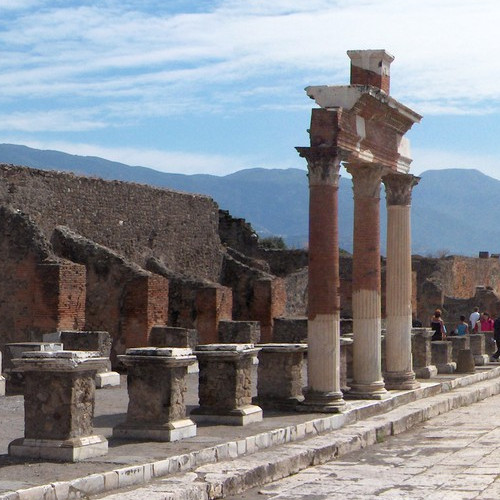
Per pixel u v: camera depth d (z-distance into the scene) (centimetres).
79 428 1809
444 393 3559
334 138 2622
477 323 5891
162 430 2031
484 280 8575
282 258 6644
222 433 2177
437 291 7062
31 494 1516
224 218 6719
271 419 2455
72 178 4606
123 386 3362
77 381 1795
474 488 1881
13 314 4038
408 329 3297
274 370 2672
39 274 3975
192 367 3878
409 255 3300
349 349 3366
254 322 4728
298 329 4878
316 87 2723
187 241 5478
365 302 2978
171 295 4819
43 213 4406
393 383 3275
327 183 2623
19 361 1784
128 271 4331
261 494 1828
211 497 1742
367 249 2970
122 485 1686
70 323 4028
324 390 2630
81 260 4372
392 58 2958
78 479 1609
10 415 2481
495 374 4488
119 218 4928
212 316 4738
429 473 2055
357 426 2566
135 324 4306
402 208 3269
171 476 1794
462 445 2472
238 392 2345
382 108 2884
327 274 2634
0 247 4059
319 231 2630
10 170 4244
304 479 1992
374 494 1827
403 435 2695
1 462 1744
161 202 5262
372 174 2967
